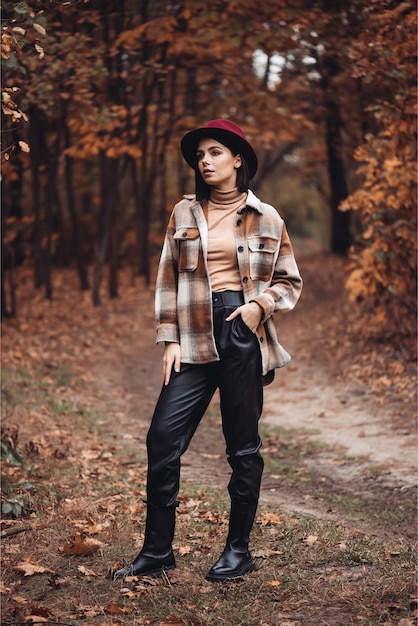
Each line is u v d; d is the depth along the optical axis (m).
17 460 4.95
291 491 5.47
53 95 9.16
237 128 3.58
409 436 6.71
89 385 9.10
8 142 7.34
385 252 8.38
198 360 3.48
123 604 3.22
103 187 14.86
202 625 3.04
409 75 7.62
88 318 13.35
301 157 24.28
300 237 30.95
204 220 3.54
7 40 4.05
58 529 4.05
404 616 3.06
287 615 3.12
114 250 15.47
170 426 3.47
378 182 8.73
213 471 5.91
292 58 12.82
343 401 8.10
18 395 7.61
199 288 3.50
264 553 3.82
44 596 3.32
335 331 11.46
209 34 9.12
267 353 3.57
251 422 3.55
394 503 5.11
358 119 12.12
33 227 16.59
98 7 9.37
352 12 8.97
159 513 3.51
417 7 7.28
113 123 10.74
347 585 3.38
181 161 19.36
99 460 5.78
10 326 11.91
